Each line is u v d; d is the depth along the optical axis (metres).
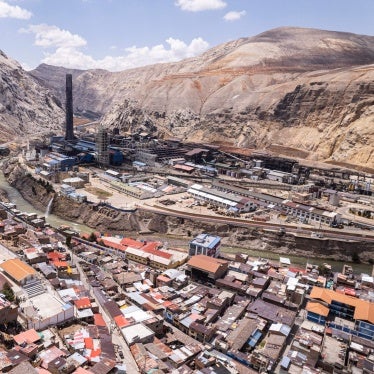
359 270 168.62
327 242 179.75
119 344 91.56
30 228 164.12
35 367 76.44
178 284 126.50
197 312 110.94
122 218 199.88
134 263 146.50
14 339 83.81
